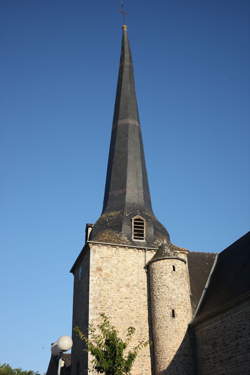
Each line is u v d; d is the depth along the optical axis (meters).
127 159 28.06
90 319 21.84
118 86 31.55
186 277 22.88
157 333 21.39
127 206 26.09
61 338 11.39
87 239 27.16
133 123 29.62
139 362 21.28
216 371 18.73
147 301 23.03
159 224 26.53
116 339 15.79
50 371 32.59
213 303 20.91
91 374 20.36
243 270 20.42
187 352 20.69
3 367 35.12
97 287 22.77
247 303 17.17
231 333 17.98
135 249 24.30
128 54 32.53
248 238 23.14
